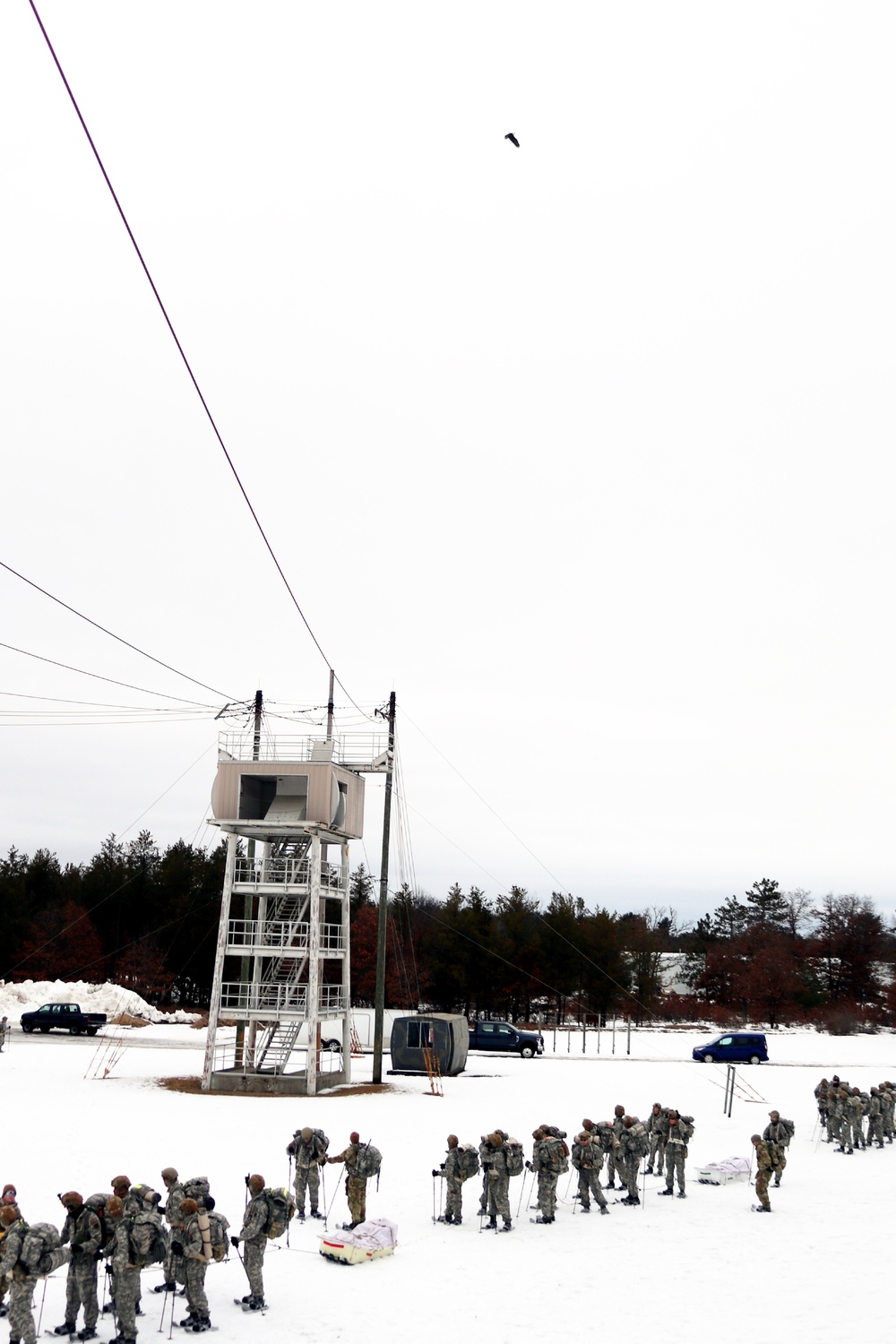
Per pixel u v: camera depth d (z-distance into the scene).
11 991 73.38
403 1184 25.94
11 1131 30.53
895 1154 32.84
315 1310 16.62
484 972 88.50
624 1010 90.31
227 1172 25.42
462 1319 16.42
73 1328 15.12
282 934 46.25
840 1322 16.72
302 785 45.69
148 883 95.94
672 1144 26.17
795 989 97.25
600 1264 19.75
